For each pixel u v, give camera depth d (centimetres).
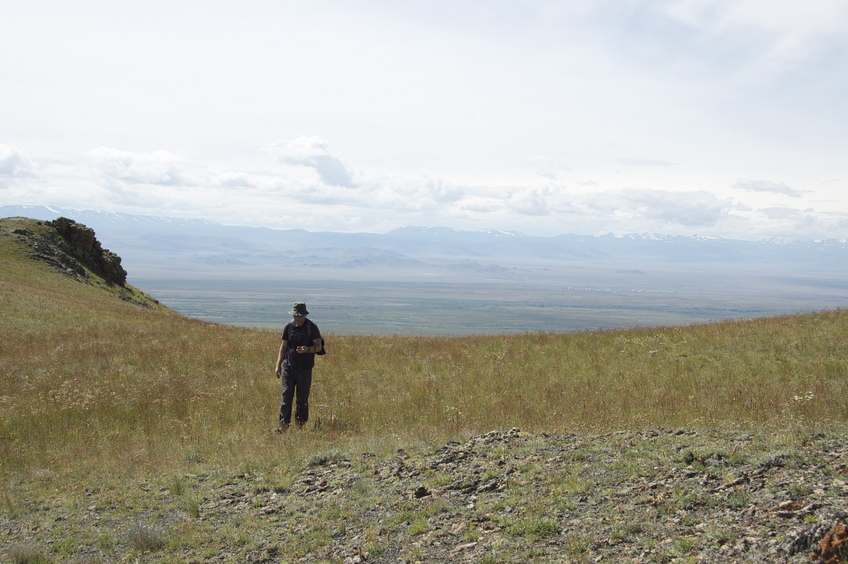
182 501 723
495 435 885
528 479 670
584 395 1234
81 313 3155
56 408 1301
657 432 851
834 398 1072
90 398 1355
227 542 586
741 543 448
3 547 606
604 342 2056
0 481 855
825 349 1608
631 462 696
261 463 869
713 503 543
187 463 907
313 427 1087
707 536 468
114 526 657
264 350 2066
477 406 1180
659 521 519
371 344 2252
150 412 1270
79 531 646
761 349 1691
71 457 971
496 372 1609
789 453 660
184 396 1391
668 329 2288
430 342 2317
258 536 595
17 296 3247
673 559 441
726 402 1088
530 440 845
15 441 1063
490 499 624
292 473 812
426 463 781
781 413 967
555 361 1742
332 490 719
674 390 1258
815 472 591
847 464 607
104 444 1038
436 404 1231
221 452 954
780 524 472
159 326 3027
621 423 959
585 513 558
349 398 1315
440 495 654
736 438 775
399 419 1120
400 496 668
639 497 579
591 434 873
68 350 2048
